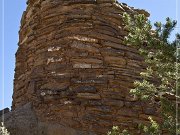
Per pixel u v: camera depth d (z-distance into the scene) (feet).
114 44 48.55
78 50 47.57
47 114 45.39
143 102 46.70
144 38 38.17
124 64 47.91
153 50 38.70
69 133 43.21
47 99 46.24
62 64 47.50
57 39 49.06
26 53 55.36
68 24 48.93
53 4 51.26
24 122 45.16
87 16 48.91
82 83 46.01
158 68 37.58
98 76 46.39
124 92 46.44
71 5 49.88
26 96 50.65
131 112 45.78
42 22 52.24
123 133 38.40
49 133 43.55
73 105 44.88
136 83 38.91
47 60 48.78
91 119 44.11
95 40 48.01
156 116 46.60
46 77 48.06
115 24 49.80
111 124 44.52
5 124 44.88
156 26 37.35
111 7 50.44
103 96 45.52
